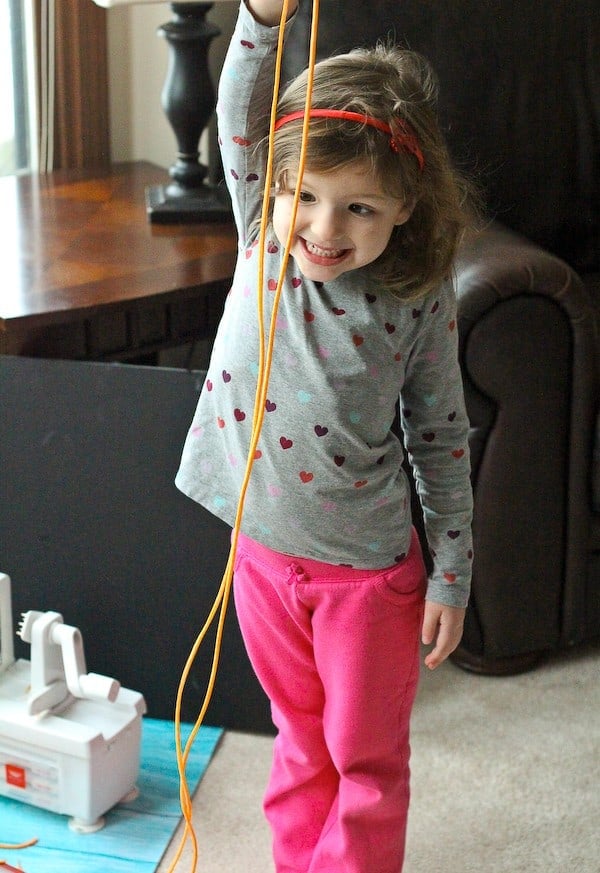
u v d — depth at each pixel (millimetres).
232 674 1516
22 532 1519
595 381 1543
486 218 1809
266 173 983
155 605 1509
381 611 1066
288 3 854
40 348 1567
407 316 982
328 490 1015
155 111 2449
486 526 1575
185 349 2357
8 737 1349
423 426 1065
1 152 2352
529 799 1428
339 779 1236
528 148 1964
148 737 1523
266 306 996
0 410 1467
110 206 2051
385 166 886
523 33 1921
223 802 1407
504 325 1475
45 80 2238
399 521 1065
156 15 2348
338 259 930
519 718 1587
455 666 1708
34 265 1686
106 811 1378
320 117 895
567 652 1757
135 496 1464
